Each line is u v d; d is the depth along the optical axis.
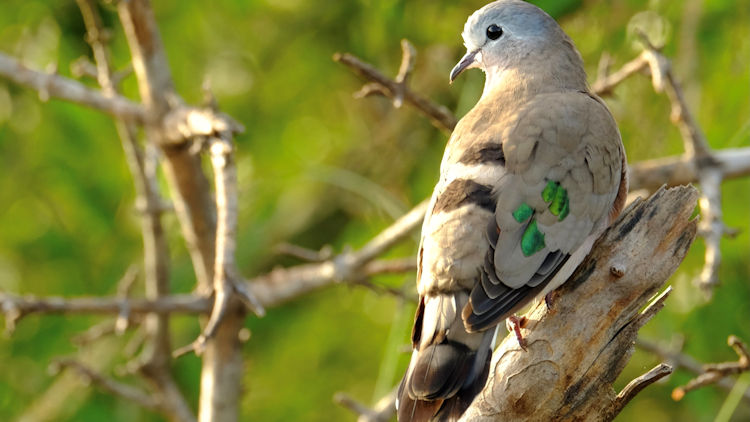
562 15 12.00
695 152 10.38
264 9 13.93
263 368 14.00
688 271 12.59
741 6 12.17
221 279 8.17
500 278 7.14
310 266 12.38
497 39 9.62
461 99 12.20
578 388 6.90
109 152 13.37
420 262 7.59
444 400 6.82
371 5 12.95
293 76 13.98
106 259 13.48
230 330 11.05
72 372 12.59
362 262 11.06
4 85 13.37
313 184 14.12
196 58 14.06
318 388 13.97
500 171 7.65
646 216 7.15
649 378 6.74
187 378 13.57
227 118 8.89
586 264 7.14
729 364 8.94
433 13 13.05
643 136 11.93
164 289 11.62
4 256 13.58
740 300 12.63
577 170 7.78
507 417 6.91
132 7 9.95
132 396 11.52
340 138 14.28
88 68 10.91
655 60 9.71
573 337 6.93
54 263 13.48
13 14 13.30
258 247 13.24
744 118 12.30
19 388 13.13
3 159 13.46
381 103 14.02
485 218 7.37
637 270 7.06
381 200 13.09
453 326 7.01
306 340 14.02
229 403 11.11
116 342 13.40
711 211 10.11
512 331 7.06
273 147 13.93
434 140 13.54
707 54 12.34
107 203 13.30
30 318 13.27
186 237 11.11
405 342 13.75
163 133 10.27
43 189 13.55
